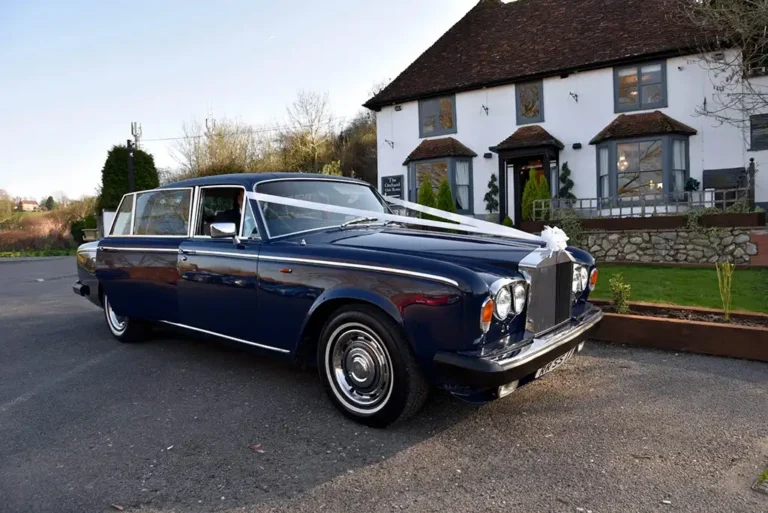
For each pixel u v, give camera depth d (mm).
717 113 13539
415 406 3162
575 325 3535
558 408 3514
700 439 3018
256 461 2914
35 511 2484
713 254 10039
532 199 13984
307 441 3141
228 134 32031
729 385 3840
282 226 3936
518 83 16656
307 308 3479
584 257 3990
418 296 2969
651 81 14688
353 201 4613
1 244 28531
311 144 37469
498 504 2438
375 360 3238
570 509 2381
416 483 2643
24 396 4062
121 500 2561
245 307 3877
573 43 16469
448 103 17969
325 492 2584
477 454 2922
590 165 15625
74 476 2803
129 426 3430
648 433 3111
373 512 2406
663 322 4742
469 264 3174
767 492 2469
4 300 9266
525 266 3115
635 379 4016
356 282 3221
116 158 23500
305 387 4066
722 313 5117
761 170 13391
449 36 20016
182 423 3451
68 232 30297
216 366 4652
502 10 19688
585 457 2852
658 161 14148
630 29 15695
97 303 5801
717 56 11695
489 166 17344
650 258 10703
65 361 4988
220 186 4250
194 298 4277
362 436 3189
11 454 3088
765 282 7414
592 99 15539
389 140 19219
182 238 4461
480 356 2826
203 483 2697
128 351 5234
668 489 2521
